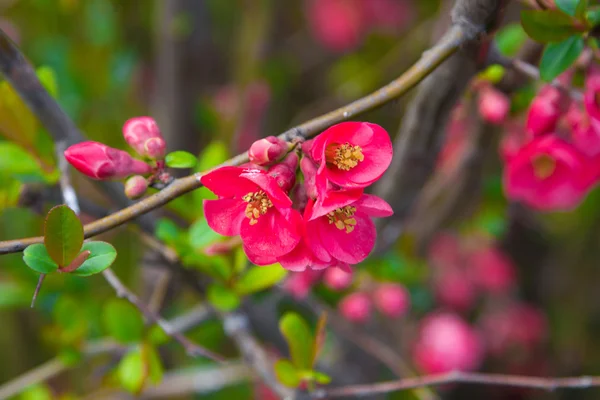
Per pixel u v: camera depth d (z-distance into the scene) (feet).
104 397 3.15
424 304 3.24
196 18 3.39
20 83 2.24
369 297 2.72
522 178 2.38
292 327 2.24
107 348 2.61
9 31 3.44
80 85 3.42
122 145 3.52
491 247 3.73
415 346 3.49
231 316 2.48
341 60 4.51
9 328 3.72
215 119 3.57
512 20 3.00
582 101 2.22
